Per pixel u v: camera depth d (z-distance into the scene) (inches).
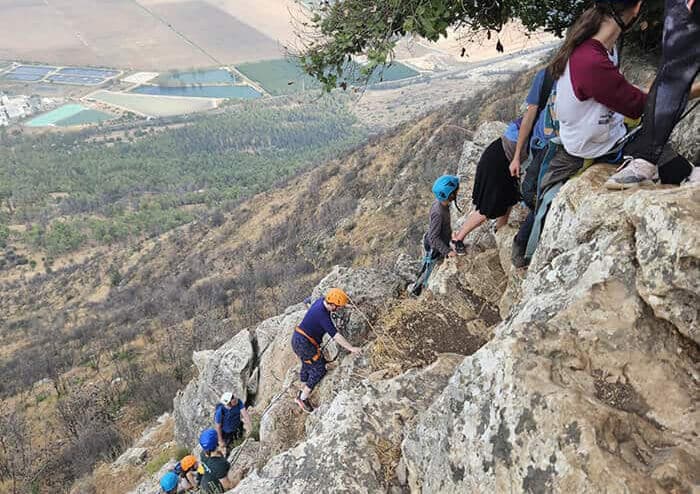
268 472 144.0
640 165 105.0
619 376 86.4
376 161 1669.5
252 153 6299.2
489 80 7121.1
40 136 7568.9
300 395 233.3
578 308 94.0
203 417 400.2
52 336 1667.1
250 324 1000.2
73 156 6466.5
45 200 4992.6
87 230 3988.7
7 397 1083.9
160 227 3828.7
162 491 311.0
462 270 221.8
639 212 92.1
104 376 1050.1
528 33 262.5
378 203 1286.9
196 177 5334.6
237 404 302.8
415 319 212.2
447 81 7573.8
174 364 940.0
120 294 2006.6
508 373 90.8
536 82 129.0
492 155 177.8
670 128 98.7
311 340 221.8
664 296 84.9
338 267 300.0
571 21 240.8
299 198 1894.7
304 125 6968.5
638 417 80.4
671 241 84.4
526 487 82.2
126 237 3764.8
